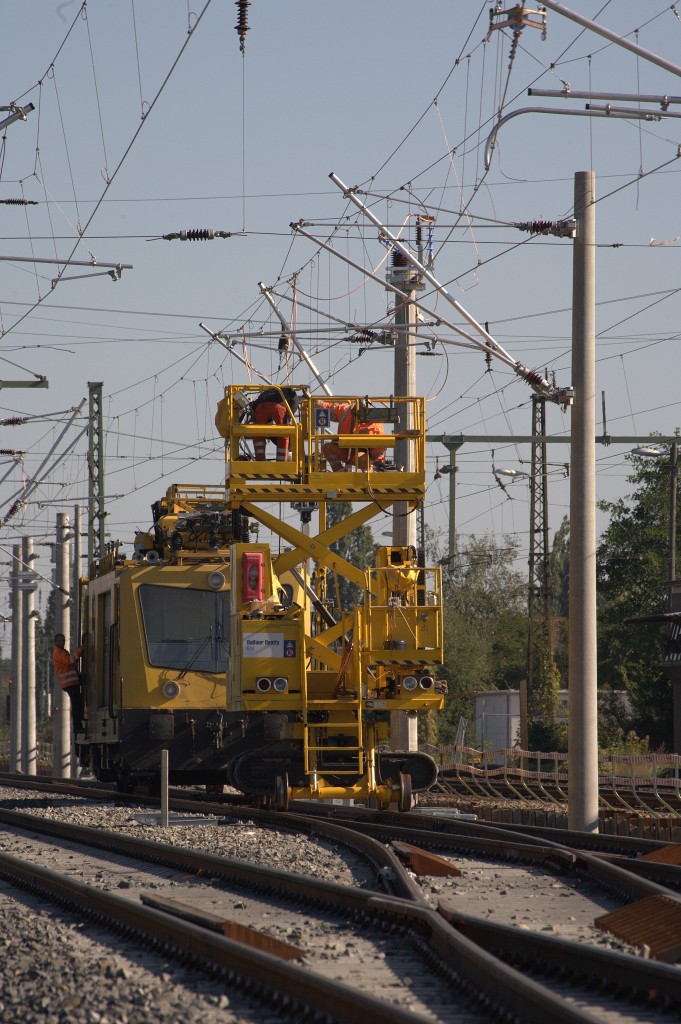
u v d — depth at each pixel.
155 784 53.69
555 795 59.75
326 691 44.72
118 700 51.12
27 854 36.06
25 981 18.41
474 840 34.03
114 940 21.78
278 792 43.56
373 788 43.59
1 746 162.75
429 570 44.19
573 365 41.00
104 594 56.38
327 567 45.41
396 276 51.44
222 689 50.84
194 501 55.38
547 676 120.19
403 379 51.91
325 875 29.41
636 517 166.25
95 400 90.31
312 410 45.56
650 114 34.19
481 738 125.06
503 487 93.06
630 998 16.69
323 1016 15.48
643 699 121.25
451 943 18.47
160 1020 15.75
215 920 20.61
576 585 40.78
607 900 25.56
